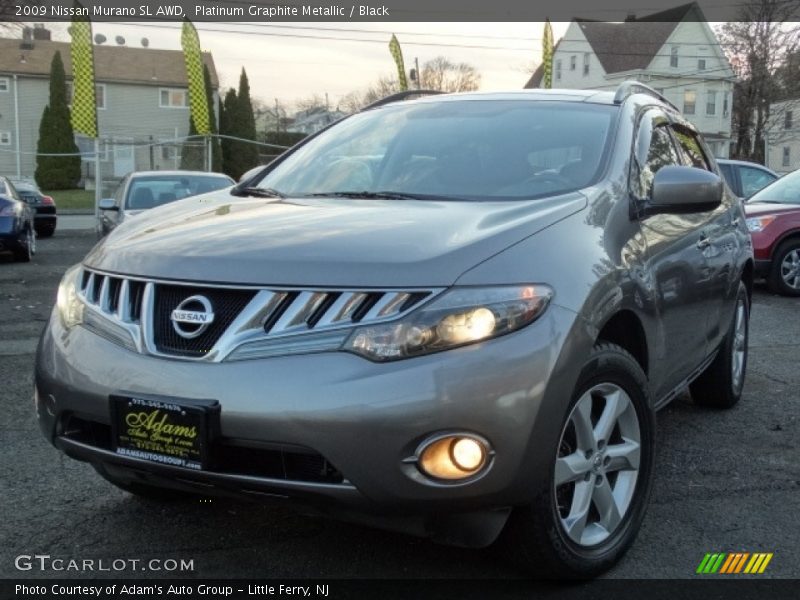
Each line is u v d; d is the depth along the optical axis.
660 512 3.65
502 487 2.54
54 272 12.19
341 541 3.34
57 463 4.16
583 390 2.89
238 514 3.59
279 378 2.49
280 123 76.81
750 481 4.04
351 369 2.48
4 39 53.81
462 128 3.98
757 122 49.12
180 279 2.72
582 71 57.06
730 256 4.61
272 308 2.59
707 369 5.05
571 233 2.96
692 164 4.68
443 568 3.11
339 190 3.75
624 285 3.07
